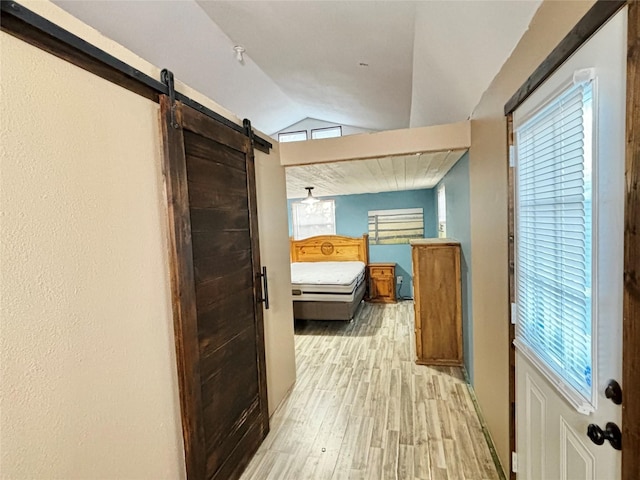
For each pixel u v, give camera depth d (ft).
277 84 14.08
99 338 3.45
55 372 2.97
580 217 3.10
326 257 21.62
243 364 6.63
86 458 3.26
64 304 3.07
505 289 5.46
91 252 3.38
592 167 2.84
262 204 8.23
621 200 2.48
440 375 10.28
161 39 9.01
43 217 2.90
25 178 2.76
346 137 9.21
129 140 3.95
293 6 6.57
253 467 6.58
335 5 6.14
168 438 4.51
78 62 3.28
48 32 2.94
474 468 6.29
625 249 2.33
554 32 3.48
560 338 3.59
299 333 14.87
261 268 7.93
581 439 3.21
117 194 3.75
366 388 9.64
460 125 8.47
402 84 9.84
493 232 6.15
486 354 7.06
